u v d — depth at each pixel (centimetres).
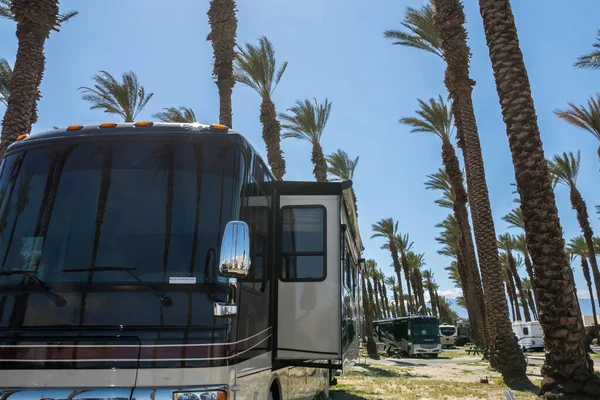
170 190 387
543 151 961
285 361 544
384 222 5809
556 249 895
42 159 411
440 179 3875
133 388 320
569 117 2741
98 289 348
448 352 4484
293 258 560
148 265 357
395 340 4009
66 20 1900
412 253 6969
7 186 407
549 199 926
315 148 2867
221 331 343
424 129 2853
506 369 1505
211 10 2062
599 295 3450
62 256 366
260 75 2425
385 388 1412
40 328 339
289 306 545
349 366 786
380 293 8150
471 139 1853
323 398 926
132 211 380
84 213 383
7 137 1234
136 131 414
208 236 372
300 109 2847
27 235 380
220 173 398
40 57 1323
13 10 1302
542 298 885
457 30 1958
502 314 1566
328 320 540
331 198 582
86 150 409
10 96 1262
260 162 491
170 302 344
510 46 1017
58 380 325
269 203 543
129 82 2502
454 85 1952
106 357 327
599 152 2709
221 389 329
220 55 2005
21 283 356
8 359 332
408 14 2373
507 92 998
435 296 8288
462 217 2853
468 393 1308
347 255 728
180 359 327
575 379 826
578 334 852
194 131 414
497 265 1636
